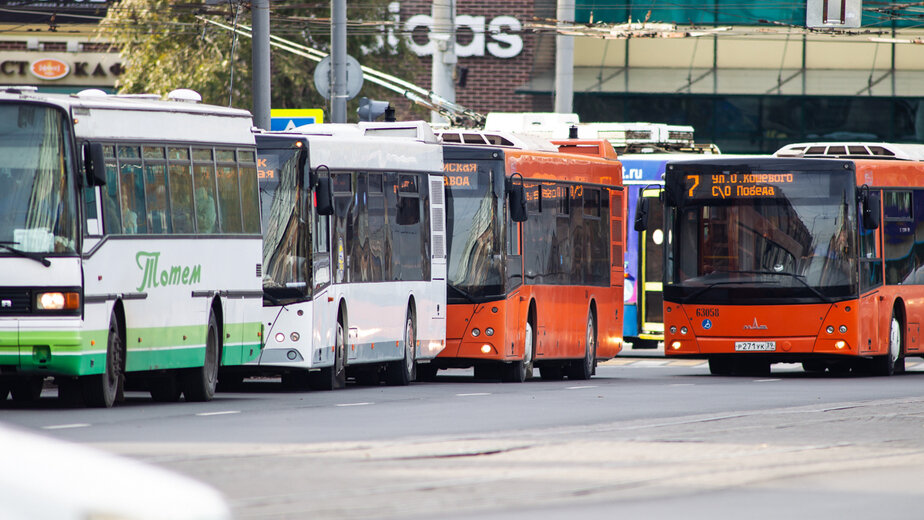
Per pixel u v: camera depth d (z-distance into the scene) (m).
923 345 83.81
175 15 119.50
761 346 76.81
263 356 59.94
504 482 30.45
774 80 140.75
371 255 65.44
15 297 46.38
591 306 80.50
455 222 71.69
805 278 76.56
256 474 31.03
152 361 50.84
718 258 77.56
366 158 65.38
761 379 74.25
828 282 76.38
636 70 142.62
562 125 97.75
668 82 141.50
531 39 144.62
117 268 48.81
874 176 79.31
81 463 13.70
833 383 69.31
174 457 33.75
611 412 49.09
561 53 108.31
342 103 88.94
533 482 30.50
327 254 61.97
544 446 37.28
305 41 122.06
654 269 98.19
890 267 80.19
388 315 66.62
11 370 46.62
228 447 36.03
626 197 89.38
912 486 30.89
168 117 52.44
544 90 142.38
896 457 36.12
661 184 97.44
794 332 76.56
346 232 63.69
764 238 77.12
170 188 52.19
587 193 80.12
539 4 143.62
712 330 77.38
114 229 48.81
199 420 44.12
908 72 140.25
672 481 31.00
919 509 27.78
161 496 13.43
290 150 60.91
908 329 82.19
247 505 26.77
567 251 77.31
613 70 142.88
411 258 68.62
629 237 98.19
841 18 96.88
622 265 85.00
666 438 39.91
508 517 25.84
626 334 98.62
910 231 82.19
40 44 146.50
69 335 46.28
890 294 79.94
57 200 46.72
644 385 67.44
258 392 60.84
